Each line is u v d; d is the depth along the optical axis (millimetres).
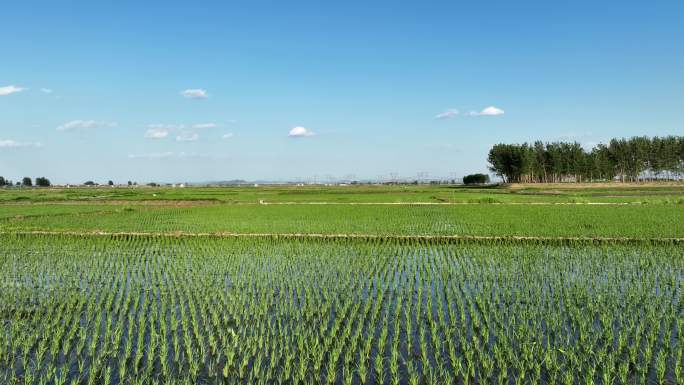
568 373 8156
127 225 29219
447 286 14148
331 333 9914
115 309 11914
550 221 29078
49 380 8391
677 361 8375
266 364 8953
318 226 27984
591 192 68062
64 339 10164
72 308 12234
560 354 9195
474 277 15180
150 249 21000
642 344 9672
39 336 10320
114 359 9258
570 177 106500
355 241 22984
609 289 13602
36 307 12367
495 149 105375
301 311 11758
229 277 15438
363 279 15109
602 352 8820
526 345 9227
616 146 97375
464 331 10430
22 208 43094
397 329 10281
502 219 30781
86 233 25875
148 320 11266
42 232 26266
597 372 8602
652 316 10961
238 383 8227
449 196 59469
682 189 74750
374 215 34812
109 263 17875
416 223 29141
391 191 80688
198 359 9141
